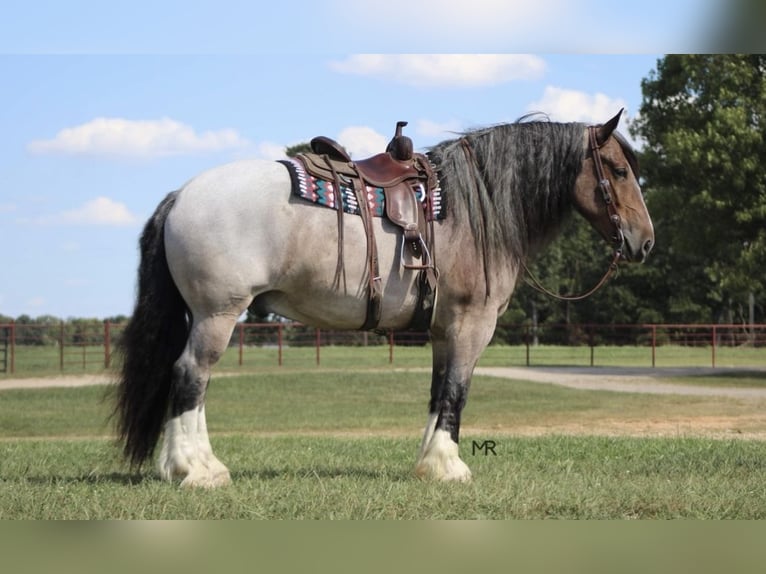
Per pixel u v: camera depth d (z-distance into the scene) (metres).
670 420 16.73
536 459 9.47
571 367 32.34
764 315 63.97
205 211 6.61
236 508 6.04
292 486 6.81
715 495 6.67
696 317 60.00
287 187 6.74
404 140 7.24
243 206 6.62
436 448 7.20
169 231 6.71
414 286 7.09
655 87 29.38
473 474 7.73
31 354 37.97
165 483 6.68
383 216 7.00
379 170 7.13
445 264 7.18
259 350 41.50
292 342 44.34
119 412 6.90
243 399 22.16
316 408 20.45
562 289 58.88
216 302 6.64
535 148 7.62
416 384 25.06
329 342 45.88
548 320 59.72
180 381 6.70
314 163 6.91
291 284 6.83
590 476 7.79
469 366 7.34
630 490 6.79
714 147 26.95
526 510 6.20
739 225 28.00
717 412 18.00
